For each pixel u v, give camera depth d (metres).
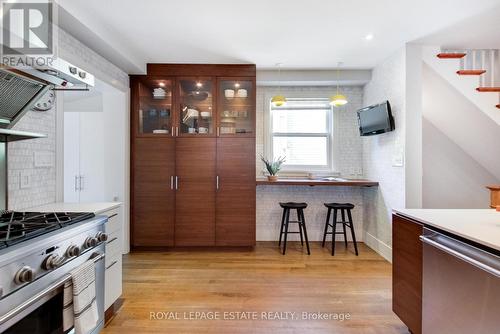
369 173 3.73
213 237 3.45
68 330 1.26
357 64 3.45
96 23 2.31
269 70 3.68
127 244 3.41
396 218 1.86
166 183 3.45
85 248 1.45
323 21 2.36
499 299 1.06
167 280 2.63
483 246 1.16
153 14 2.23
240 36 2.65
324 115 4.09
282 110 4.11
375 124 3.27
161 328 1.87
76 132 3.38
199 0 2.03
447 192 3.45
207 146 3.45
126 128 3.38
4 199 1.71
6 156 1.72
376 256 3.32
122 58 2.89
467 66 3.01
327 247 3.69
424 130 3.40
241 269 2.90
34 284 1.11
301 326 1.90
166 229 3.45
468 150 3.39
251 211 3.46
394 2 2.07
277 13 2.23
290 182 3.44
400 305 1.79
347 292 2.40
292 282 2.59
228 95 3.53
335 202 3.99
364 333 1.83
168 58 3.24
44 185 2.05
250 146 3.46
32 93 1.58
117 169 3.36
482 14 2.24
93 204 2.07
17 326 1.04
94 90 3.20
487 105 2.97
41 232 1.24
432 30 2.52
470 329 1.20
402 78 2.88
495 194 2.00
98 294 1.58
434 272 1.45
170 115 3.46
